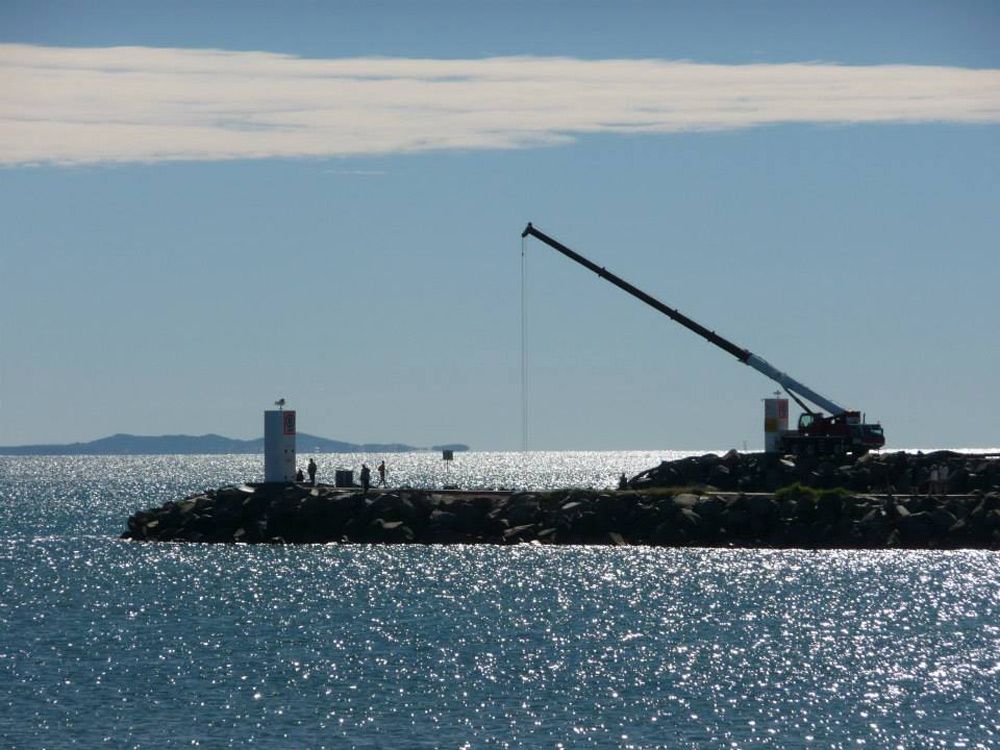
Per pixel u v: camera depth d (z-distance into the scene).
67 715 126.12
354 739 119.12
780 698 134.62
